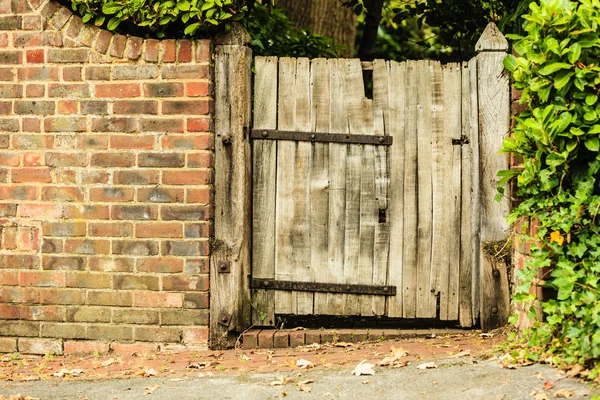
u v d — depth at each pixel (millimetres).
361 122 5504
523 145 4570
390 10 8805
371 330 5527
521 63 4543
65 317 5473
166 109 5355
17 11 5477
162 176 5367
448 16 7395
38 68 5457
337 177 5504
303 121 5508
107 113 5402
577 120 4188
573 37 4223
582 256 4199
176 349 5402
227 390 4320
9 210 5488
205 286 5375
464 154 5484
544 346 4301
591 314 3912
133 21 5328
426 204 5496
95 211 5418
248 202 5492
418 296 5504
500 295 5430
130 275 5414
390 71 5516
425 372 4328
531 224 4559
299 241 5523
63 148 5441
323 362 4848
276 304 5547
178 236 5375
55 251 5465
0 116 5488
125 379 4695
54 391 4473
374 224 5504
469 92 5488
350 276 5520
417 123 5500
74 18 5438
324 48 7477
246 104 5461
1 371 5074
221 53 5422
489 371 4207
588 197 4156
